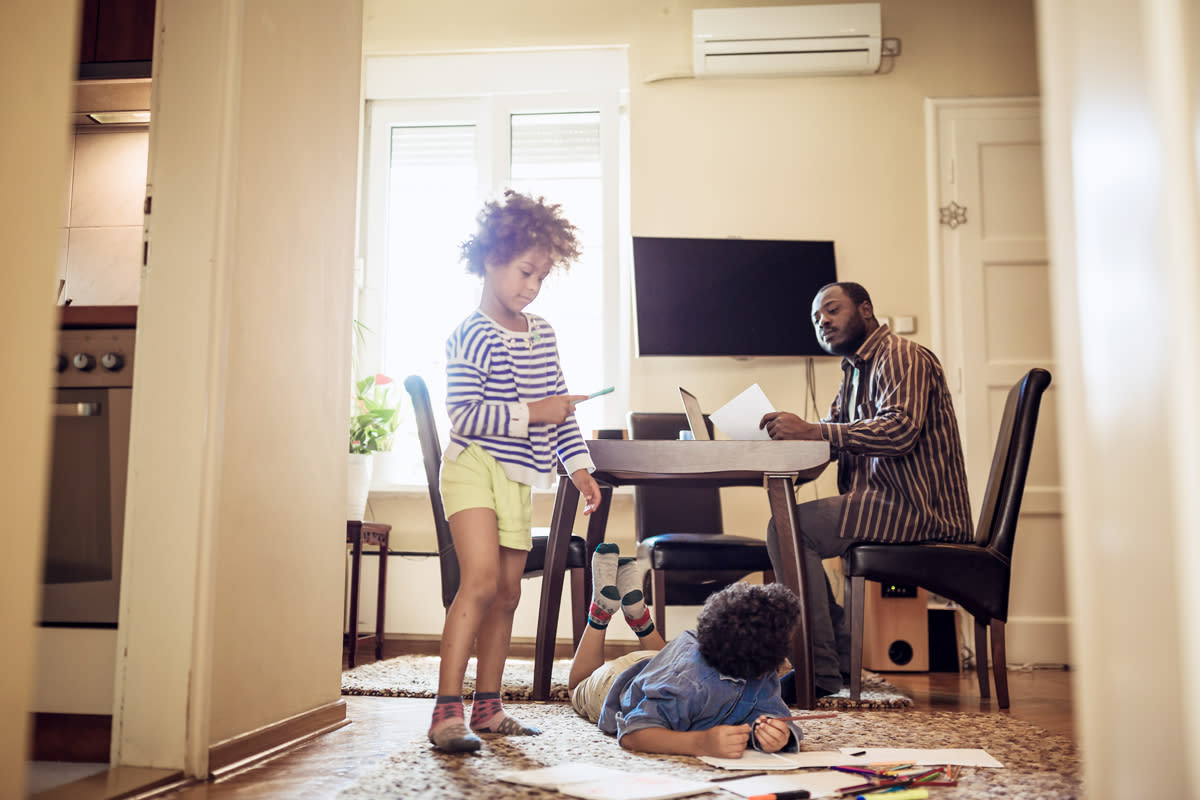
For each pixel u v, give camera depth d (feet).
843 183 14.67
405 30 15.56
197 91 5.87
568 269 7.20
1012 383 14.23
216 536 5.63
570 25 15.24
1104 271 2.83
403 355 15.40
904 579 8.79
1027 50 14.69
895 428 8.96
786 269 14.37
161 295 5.76
